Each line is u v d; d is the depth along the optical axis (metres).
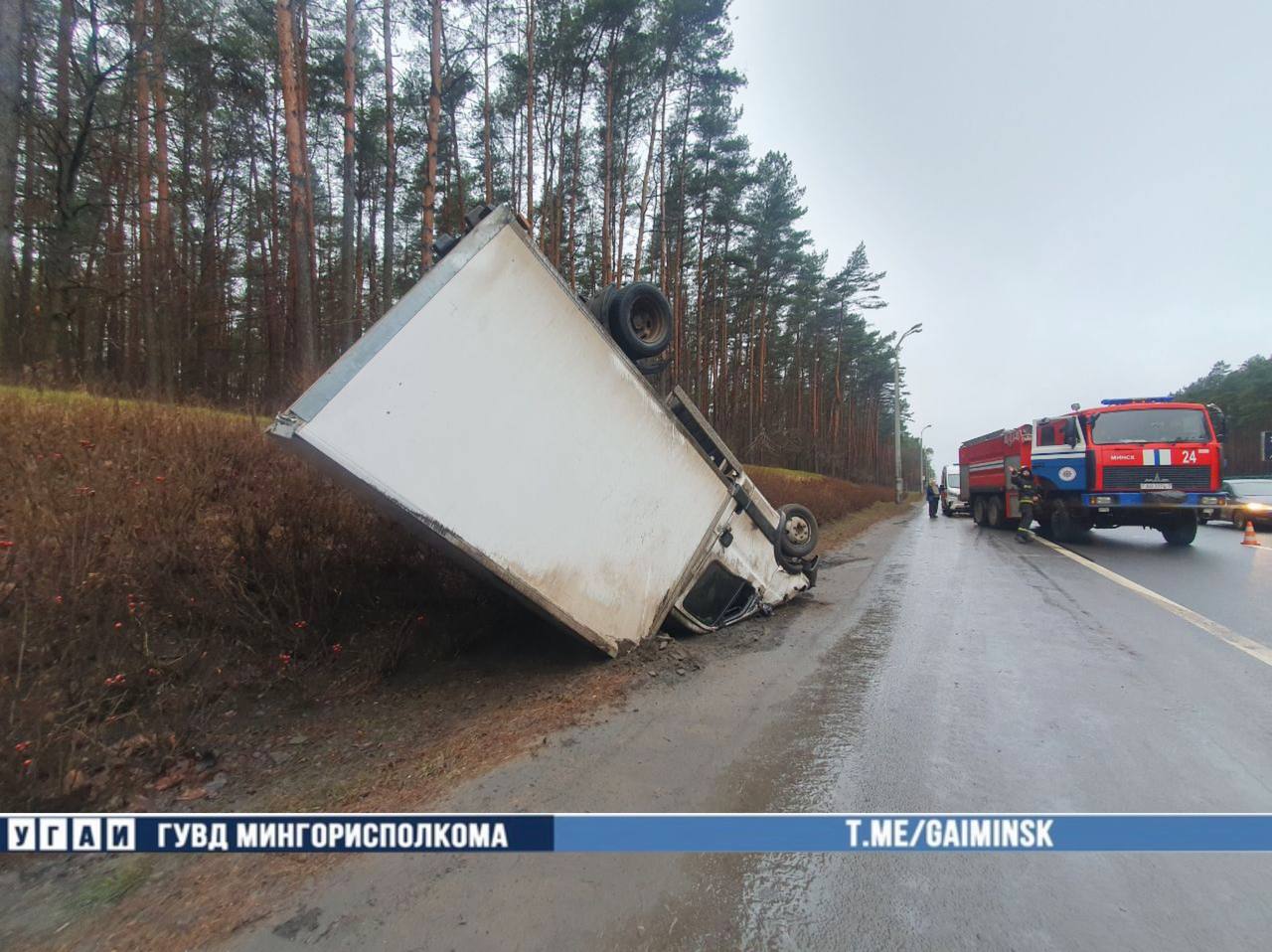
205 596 4.54
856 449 61.75
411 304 3.90
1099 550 12.72
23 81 13.53
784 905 2.35
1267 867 2.57
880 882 2.48
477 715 4.29
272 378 18.86
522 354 4.39
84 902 2.42
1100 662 5.18
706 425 6.06
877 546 14.25
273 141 22.95
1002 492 17.92
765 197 35.50
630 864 2.59
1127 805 3.02
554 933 2.20
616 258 24.72
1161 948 2.12
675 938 2.18
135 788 3.23
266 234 24.59
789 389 48.75
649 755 3.56
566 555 4.71
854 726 3.96
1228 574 9.44
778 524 7.02
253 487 5.39
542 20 20.88
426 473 3.92
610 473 5.00
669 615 5.85
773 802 3.06
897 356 35.88
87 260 18.45
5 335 10.37
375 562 5.50
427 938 2.18
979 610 7.17
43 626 3.48
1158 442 12.34
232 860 2.66
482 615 5.79
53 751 3.06
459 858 2.63
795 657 5.45
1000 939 2.17
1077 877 2.50
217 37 17.28
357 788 3.31
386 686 4.84
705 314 35.47
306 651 4.79
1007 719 4.03
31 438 5.11
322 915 2.31
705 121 26.28
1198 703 4.27
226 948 2.16
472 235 4.19
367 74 21.42
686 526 5.77
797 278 39.66
